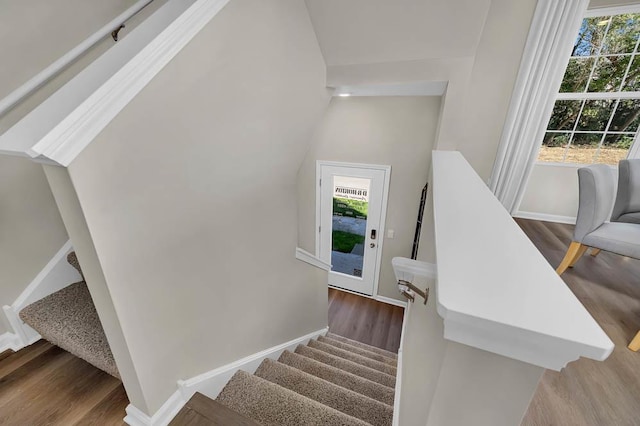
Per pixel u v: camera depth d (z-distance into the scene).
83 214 0.69
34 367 1.28
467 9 1.35
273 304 1.80
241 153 1.25
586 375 1.20
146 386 0.98
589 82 2.94
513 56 2.34
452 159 1.54
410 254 3.48
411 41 1.55
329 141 3.30
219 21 0.97
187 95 0.91
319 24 1.55
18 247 1.31
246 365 1.56
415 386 0.83
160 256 0.95
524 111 2.44
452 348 0.41
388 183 3.23
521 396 0.40
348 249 3.81
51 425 1.06
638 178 1.95
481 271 0.44
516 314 0.34
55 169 0.66
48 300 1.38
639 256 1.54
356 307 3.76
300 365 1.84
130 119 0.75
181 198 0.98
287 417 1.21
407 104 2.87
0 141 0.62
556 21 2.15
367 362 2.24
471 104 2.55
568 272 2.01
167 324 1.02
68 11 1.24
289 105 1.51
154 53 0.78
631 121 2.89
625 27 2.68
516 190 2.71
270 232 1.62
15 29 1.10
